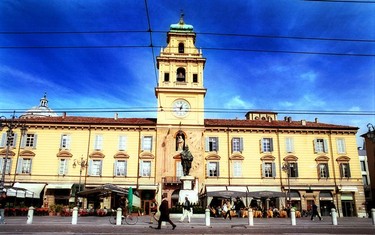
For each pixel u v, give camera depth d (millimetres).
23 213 39781
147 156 51906
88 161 51625
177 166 51312
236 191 46312
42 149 51750
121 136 52938
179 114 53750
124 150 52344
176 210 33719
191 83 55219
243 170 52656
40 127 52719
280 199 51406
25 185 49312
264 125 54656
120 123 53094
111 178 51031
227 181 51969
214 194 45500
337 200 52000
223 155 53188
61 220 30828
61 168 51281
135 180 50969
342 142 54844
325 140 54812
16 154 51312
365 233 20562
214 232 20484
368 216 51219
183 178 36875
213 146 53625
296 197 52000
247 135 54438
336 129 55062
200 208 35469
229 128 54188
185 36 58125
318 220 36875
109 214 41125
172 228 22922
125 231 20609
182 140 52281
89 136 52719
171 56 56281
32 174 50594
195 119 53688
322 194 52469
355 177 53250
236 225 26219
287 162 50156
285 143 54344
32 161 51156
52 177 50719
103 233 19219
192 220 31797
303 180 52750
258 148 53906
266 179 52438
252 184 52062
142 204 50719
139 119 56969
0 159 51062
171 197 49688
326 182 52844
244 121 57594
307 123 58219
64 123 52750
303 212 49594
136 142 52750
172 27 58719
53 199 49969
